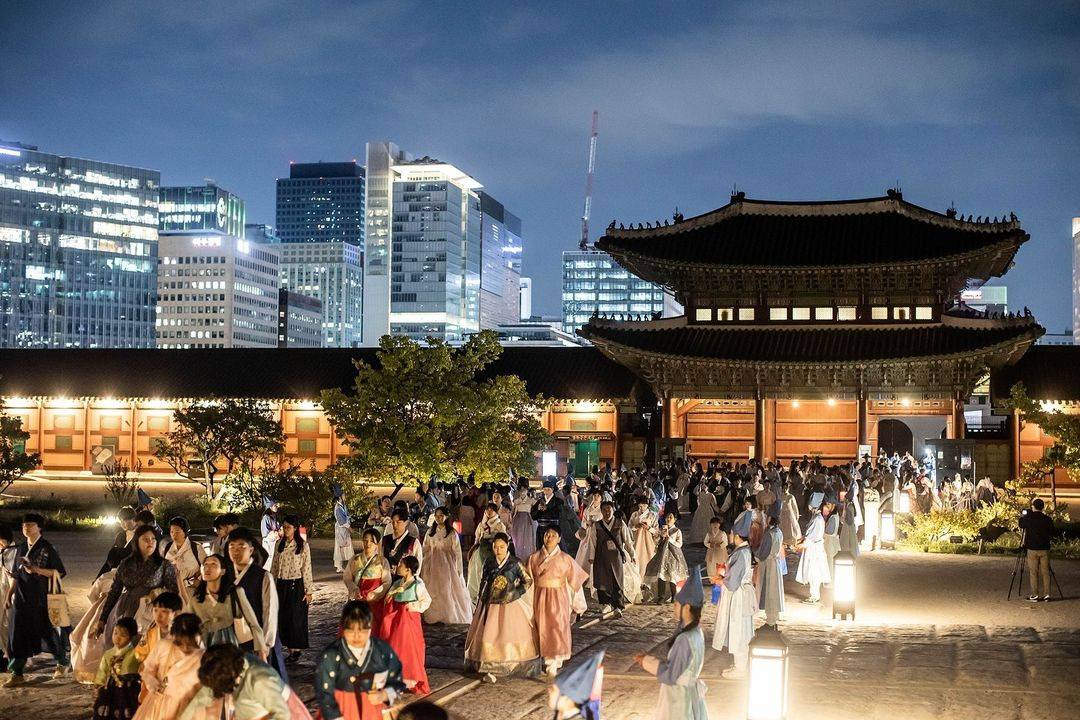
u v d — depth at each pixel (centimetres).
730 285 7019
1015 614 2412
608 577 2431
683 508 5544
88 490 6550
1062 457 4675
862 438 6738
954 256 6531
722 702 1636
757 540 2431
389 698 1151
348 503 4216
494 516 2472
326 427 7425
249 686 995
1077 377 6762
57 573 1725
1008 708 1572
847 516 2916
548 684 1725
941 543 3791
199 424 5328
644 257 6838
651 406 7331
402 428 4294
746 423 7388
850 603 2311
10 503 5384
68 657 1759
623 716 1548
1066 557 3547
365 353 7931
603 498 2714
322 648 2005
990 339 6481
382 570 1677
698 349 6781
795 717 1523
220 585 1325
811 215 7275
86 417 7681
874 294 6894
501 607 1769
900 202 7119
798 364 6581
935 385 6700
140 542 1532
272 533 2631
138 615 1510
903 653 1956
